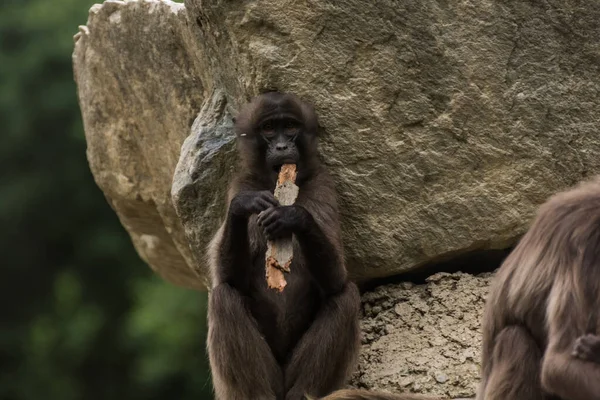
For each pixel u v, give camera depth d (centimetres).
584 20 1491
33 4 4103
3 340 4347
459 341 1463
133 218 1914
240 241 1384
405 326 1498
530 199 1500
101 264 4356
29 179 4203
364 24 1455
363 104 1466
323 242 1370
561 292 1120
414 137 1482
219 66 1532
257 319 1433
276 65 1448
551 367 1094
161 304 3841
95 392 4253
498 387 1159
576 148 1501
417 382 1430
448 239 1498
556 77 1494
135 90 1742
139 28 1702
